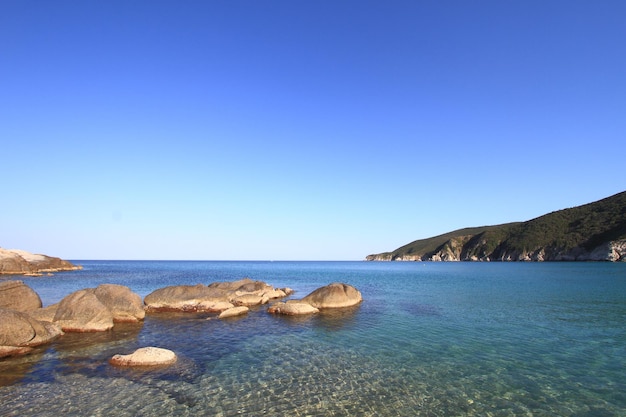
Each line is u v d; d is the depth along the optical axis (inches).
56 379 556.1
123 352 700.7
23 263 2935.5
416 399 497.4
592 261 5182.1
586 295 1594.5
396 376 584.7
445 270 4414.4
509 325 970.1
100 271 4035.4
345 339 824.3
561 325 965.8
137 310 1026.7
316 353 712.4
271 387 537.0
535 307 1270.9
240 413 453.1
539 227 6801.2
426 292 1804.9
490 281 2447.1
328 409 466.6
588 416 448.8
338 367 628.4
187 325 975.6
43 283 2197.3
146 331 895.7
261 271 4680.1
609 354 702.5
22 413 445.1
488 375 589.6
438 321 1029.2
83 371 591.2
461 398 501.7
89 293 942.4
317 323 1005.8
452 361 661.3
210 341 804.0
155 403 477.7
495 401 491.5
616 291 1738.4
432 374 594.2
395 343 788.0
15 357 661.3
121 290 1064.2
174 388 528.7
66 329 863.7
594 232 5595.5
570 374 593.6
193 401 486.0
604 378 575.5
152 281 2511.1
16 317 719.1
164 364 629.6
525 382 559.2
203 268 5625.0
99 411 453.1
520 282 2303.2
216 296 1284.4
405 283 2439.7
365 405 478.6
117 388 525.3
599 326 952.3
